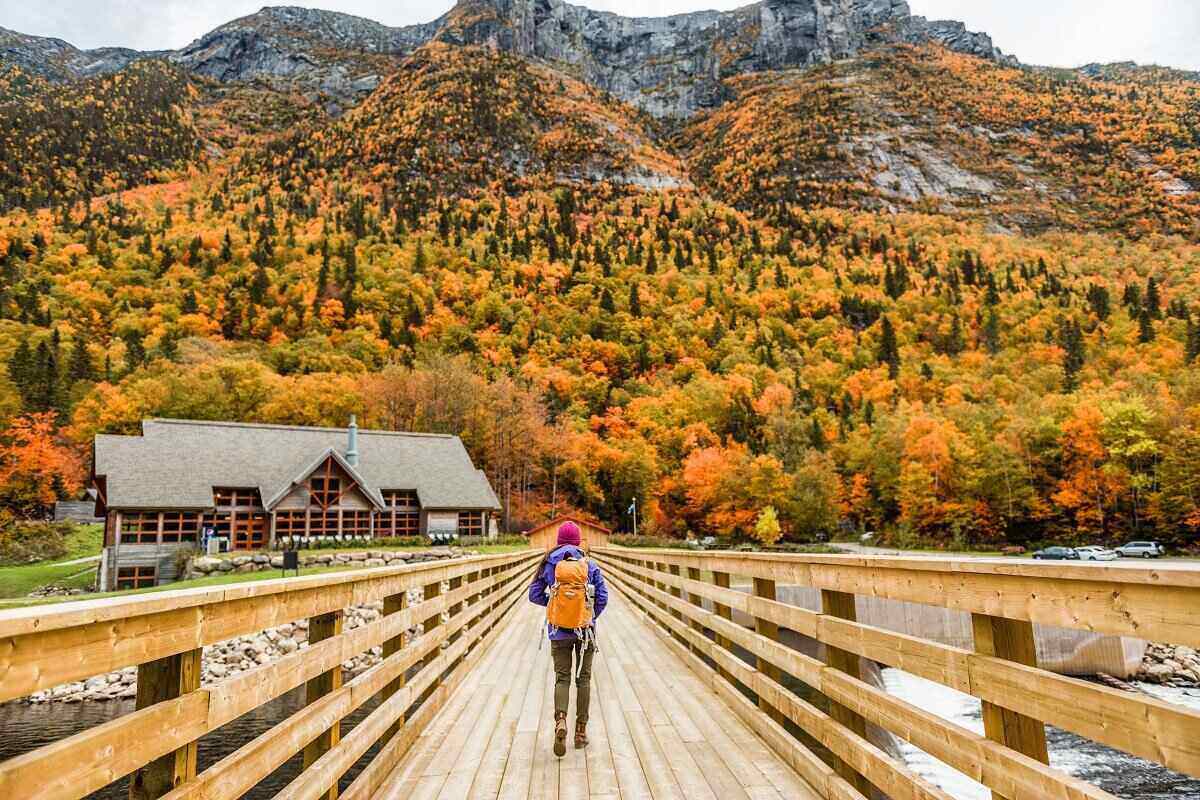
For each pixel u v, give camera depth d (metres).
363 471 39.94
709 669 7.26
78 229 144.75
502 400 71.00
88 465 67.25
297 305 108.94
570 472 73.94
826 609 4.07
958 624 17.28
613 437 85.44
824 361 121.31
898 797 2.99
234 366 72.19
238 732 11.54
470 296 128.75
